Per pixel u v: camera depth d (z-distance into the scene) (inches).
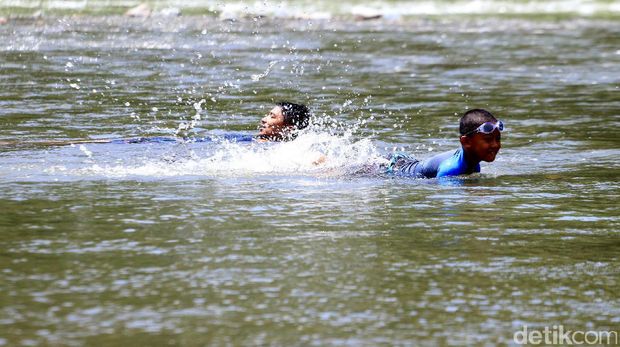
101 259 484.1
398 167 756.6
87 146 844.6
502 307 419.8
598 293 440.8
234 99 1190.3
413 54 1720.0
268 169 758.5
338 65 1547.7
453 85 1352.1
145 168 752.3
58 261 479.8
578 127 1006.4
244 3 2482.8
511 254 505.0
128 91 1232.8
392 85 1342.3
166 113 1079.6
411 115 1086.4
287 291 436.1
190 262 480.4
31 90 1223.5
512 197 657.0
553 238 540.7
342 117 1068.5
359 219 583.2
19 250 499.5
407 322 398.3
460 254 505.0
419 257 496.1
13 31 1876.2
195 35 1898.4
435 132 974.4
